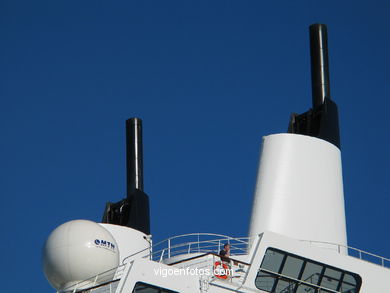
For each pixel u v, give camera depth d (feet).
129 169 181.78
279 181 144.25
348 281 126.11
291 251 124.06
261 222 141.79
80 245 130.82
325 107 152.46
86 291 123.34
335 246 141.59
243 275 123.85
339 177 148.15
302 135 147.23
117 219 167.73
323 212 143.13
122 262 156.25
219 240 127.54
